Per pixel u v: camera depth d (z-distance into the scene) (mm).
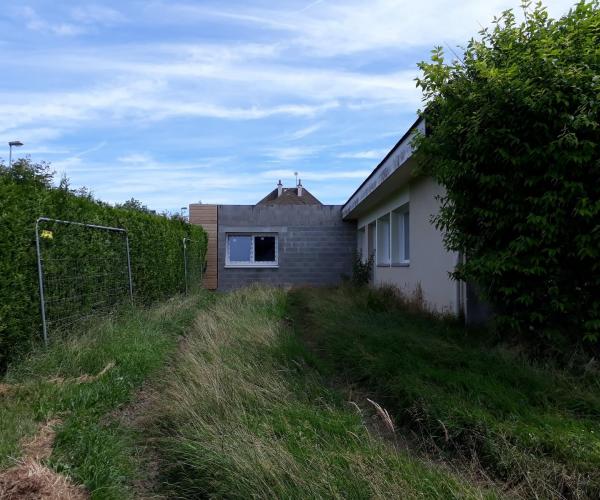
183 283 12258
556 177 4316
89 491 2707
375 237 13805
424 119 6000
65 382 4340
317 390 4168
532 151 4422
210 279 17078
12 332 4738
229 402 3674
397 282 10977
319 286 15609
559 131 4391
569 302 4496
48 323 5352
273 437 3104
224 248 17234
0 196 4633
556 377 4117
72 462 2939
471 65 4988
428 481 2637
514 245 4594
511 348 4859
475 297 6523
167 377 4625
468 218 5211
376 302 8469
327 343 5918
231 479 2621
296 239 17375
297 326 7840
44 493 2562
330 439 3129
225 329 6480
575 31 4438
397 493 2486
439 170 5195
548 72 4348
